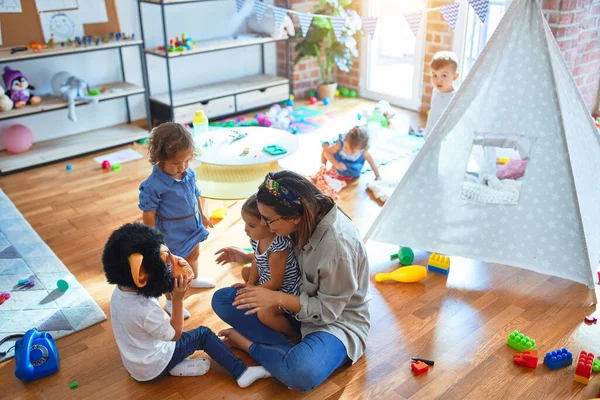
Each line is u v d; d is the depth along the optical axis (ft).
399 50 18.28
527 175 7.95
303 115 15.74
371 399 6.28
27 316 7.72
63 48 12.53
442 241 8.57
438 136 8.20
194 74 15.85
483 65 7.82
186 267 6.24
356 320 6.81
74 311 7.83
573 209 7.69
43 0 12.70
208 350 6.70
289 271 6.74
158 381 6.62
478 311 7.75
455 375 6.62
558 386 6.42
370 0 16.19
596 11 12.39
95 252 9.35
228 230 10.05
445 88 10.66
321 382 6.45
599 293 8.05
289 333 7.01
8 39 12.47
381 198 10.93
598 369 6.57
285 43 16.80
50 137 13.82
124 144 13.89
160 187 7.52
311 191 6.07
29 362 6.59
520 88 7.75
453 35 14.38
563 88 7.87
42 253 9.27
